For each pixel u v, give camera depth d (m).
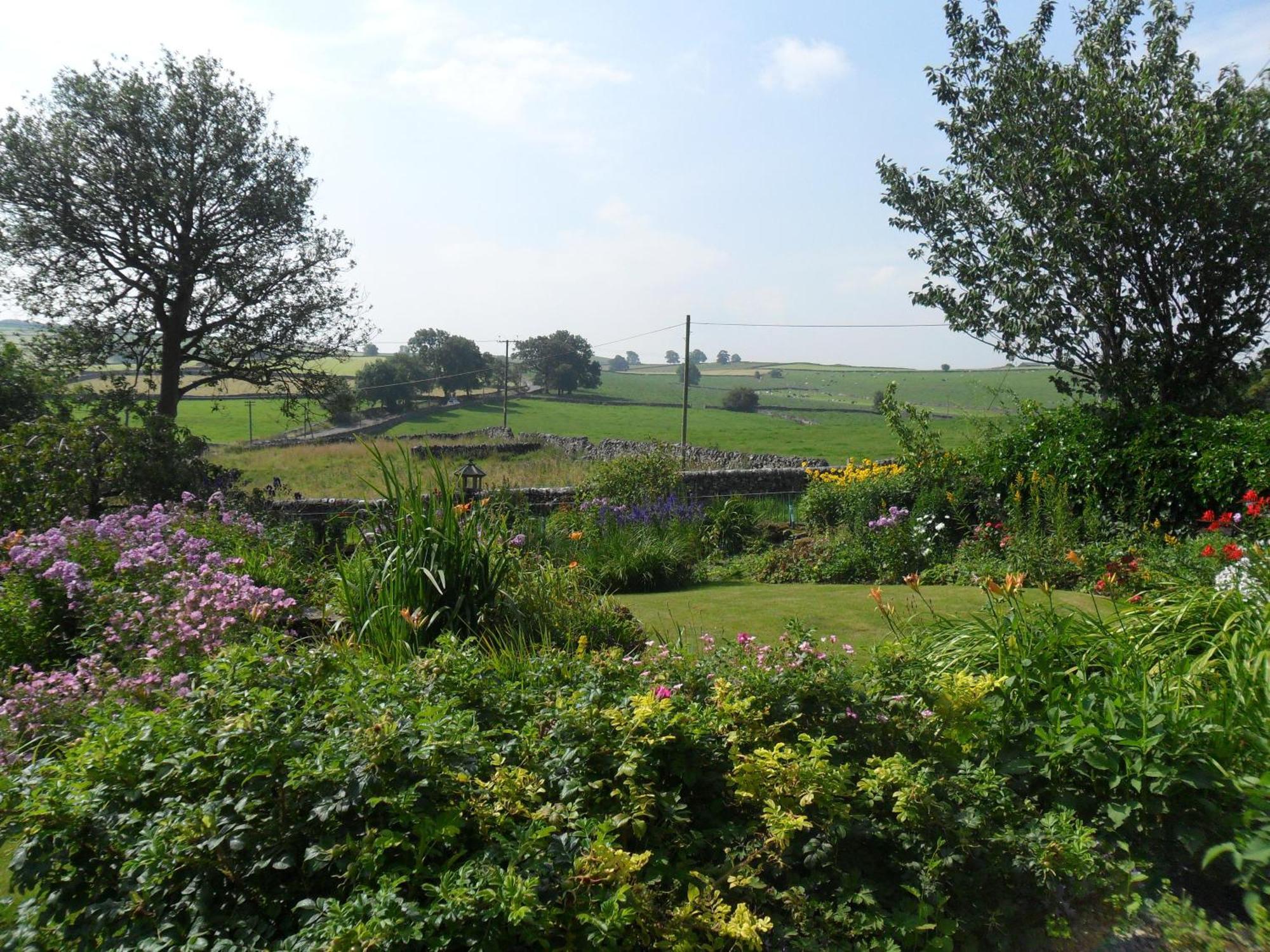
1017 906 3.02
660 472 16.19
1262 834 2.99
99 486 11.03
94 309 23.11
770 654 4.10
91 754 2.99
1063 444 11.56
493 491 11.97
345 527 10.69
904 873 3.10
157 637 5.19
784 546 13.22
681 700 3.67
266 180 24.27
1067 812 3.19
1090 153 12.32
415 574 6.07
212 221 23.67
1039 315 12.71
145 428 12.13
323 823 2.80
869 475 14.99
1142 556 8.70
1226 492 9.59
